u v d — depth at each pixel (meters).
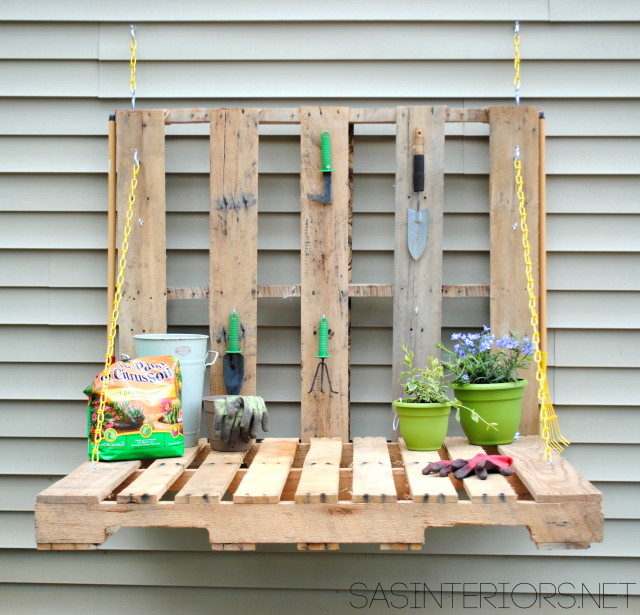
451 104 2.88
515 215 2.77
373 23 2.88
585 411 2.85
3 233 2.92
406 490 2.38
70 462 2.91
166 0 2.90
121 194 2.81
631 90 2.85
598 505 2.03
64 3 2.90
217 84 2.90
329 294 2.79
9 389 2.92
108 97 2.90
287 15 2.88
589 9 2.85
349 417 2.85
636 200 2.85
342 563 2.88
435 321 2.78
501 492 2.06
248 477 2.25
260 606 2.88
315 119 2.79
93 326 2.91
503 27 2.87
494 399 2.55
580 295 2.86
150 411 2.45
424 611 2.86
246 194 2.79
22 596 2.90
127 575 2.89
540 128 2.77
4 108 2.91
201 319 2.92
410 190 2.79
